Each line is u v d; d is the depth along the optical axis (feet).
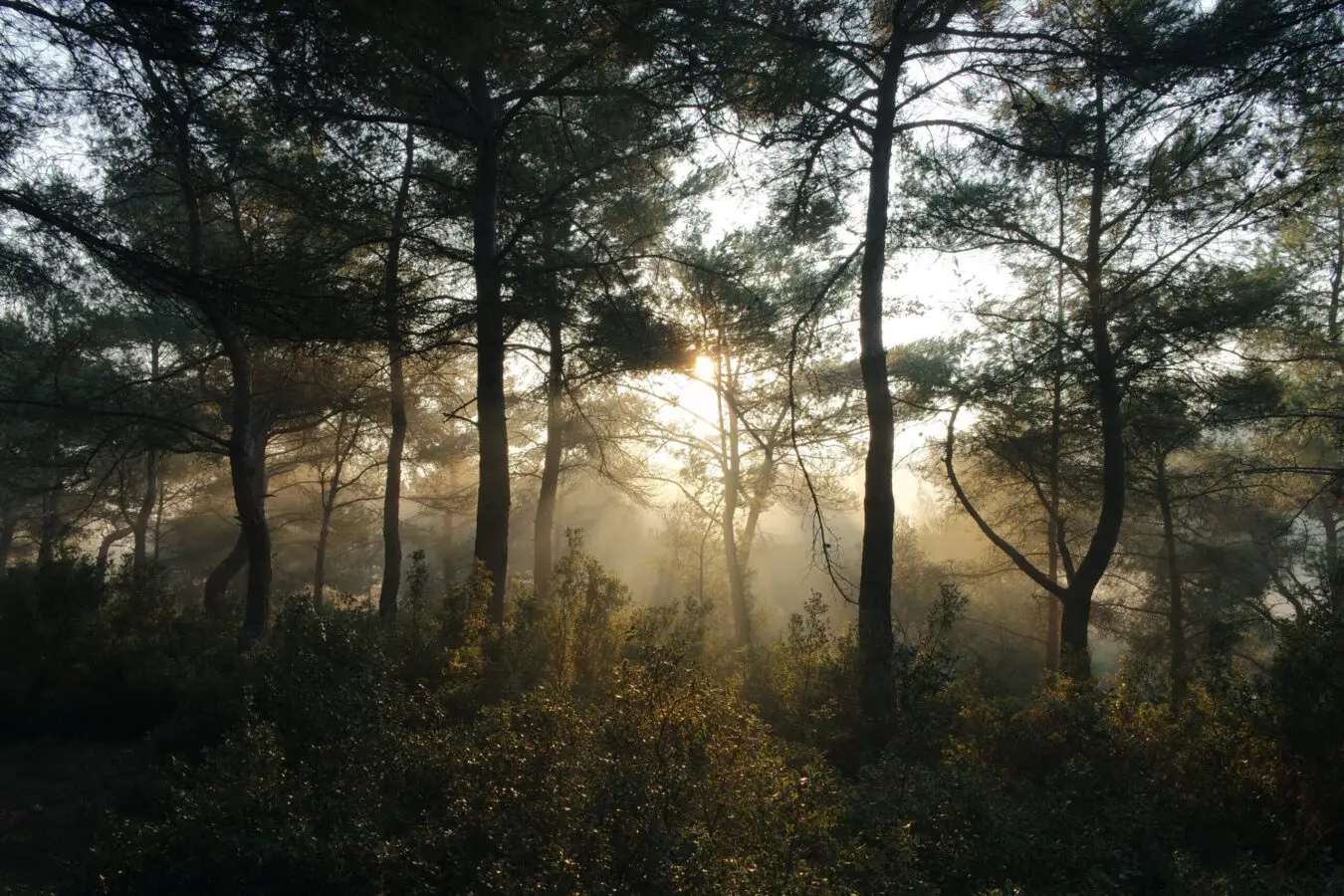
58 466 53.67
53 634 28.81
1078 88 35.17
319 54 23.98
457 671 24.94
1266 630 70.08
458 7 22.49
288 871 12.22
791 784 14.90
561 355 48.70
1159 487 65.67
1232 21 28.58
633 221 53.47
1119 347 45.60
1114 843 16.72
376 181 39.65
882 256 38.14
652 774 13.30
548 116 44.57
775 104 34.68
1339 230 50.88
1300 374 52.70
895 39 36.32
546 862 11.89
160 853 12.89
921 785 17.88
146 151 31.96
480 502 42.93
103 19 22.27
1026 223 45.09
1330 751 21.02
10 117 24.38
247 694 18.42
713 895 11.75
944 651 26.71
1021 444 54.44
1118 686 26.84
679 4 30.37
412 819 13.83
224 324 28.07
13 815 19.01
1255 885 16.20
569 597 30.35
